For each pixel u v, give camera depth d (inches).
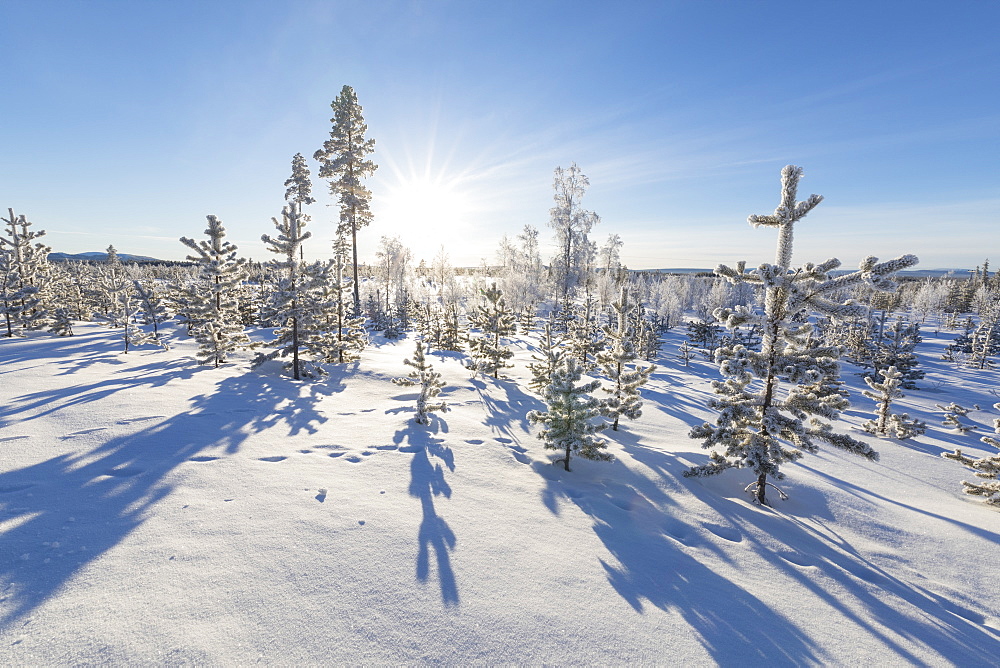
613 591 190.1
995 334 2397.9
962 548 278.4
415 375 486.0
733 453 329.7
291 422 422.9
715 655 154.5
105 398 441.4
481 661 141.9
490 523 245.6
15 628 138.0
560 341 1136.8
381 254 3196.4
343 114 1325.0
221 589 166.6
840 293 279.0
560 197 2080.5
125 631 140.9
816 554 256.5
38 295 1093.1
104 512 220.4
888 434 692.1
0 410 383.2
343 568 187.6
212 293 752.3
